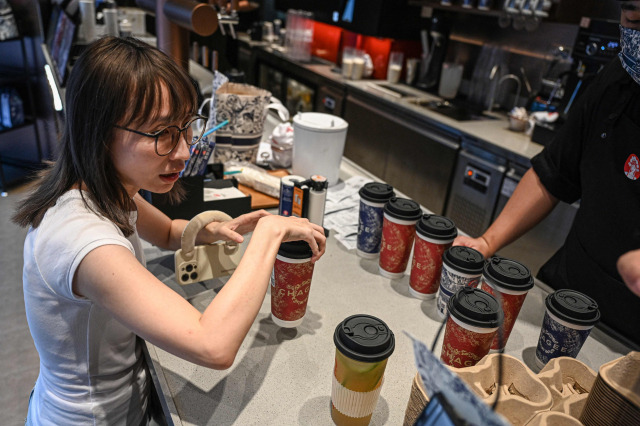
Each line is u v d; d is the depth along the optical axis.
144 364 1.08
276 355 1.00
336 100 4.23
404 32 4.18
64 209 0.81
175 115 0.80
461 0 3.67
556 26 3.35
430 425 0.47
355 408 0.81
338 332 0.81
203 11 1.54
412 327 1.11
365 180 1.90
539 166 1.43
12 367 2.16
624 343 1.14
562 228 2.65
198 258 1.16
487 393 0.82
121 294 0.74
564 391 0.84
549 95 3.37
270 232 0.92
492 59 3.72
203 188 1.42
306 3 4.83
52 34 3.33
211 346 0.75
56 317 0.86
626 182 1.22
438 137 3.32
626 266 0.49
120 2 4.57
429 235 1.13
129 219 0.92
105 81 0.74
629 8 0.98
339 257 1.39
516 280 0.99
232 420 0.84
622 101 1.22
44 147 3.81
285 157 1.93
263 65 5.27
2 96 3.48
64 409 0.96
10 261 2.87
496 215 2.98
